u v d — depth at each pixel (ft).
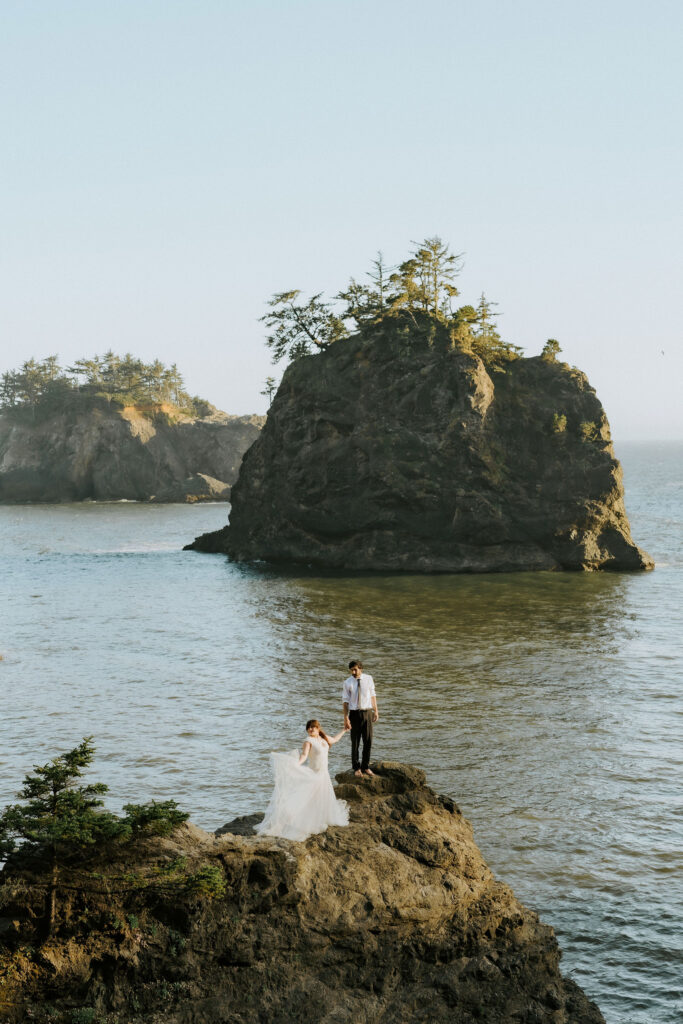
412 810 71.26
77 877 58.08
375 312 412.57
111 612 268.21
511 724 155.12
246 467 417.90
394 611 264.31
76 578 341.41
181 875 58.85
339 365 395.96
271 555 385.29
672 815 117.08
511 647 214.48
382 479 358.84
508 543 352.69
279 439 397.60
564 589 302.04
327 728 154.61
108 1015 56.44
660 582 316.60
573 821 115.03
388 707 165.48
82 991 56.80
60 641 227.81
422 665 197.57
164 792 124.98
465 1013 65.57
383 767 74.79
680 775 131.13
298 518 379.55
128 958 57.72
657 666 194.80
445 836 70.28
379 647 216.33
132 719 160.15
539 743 145.28
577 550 349.41
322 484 374.84
